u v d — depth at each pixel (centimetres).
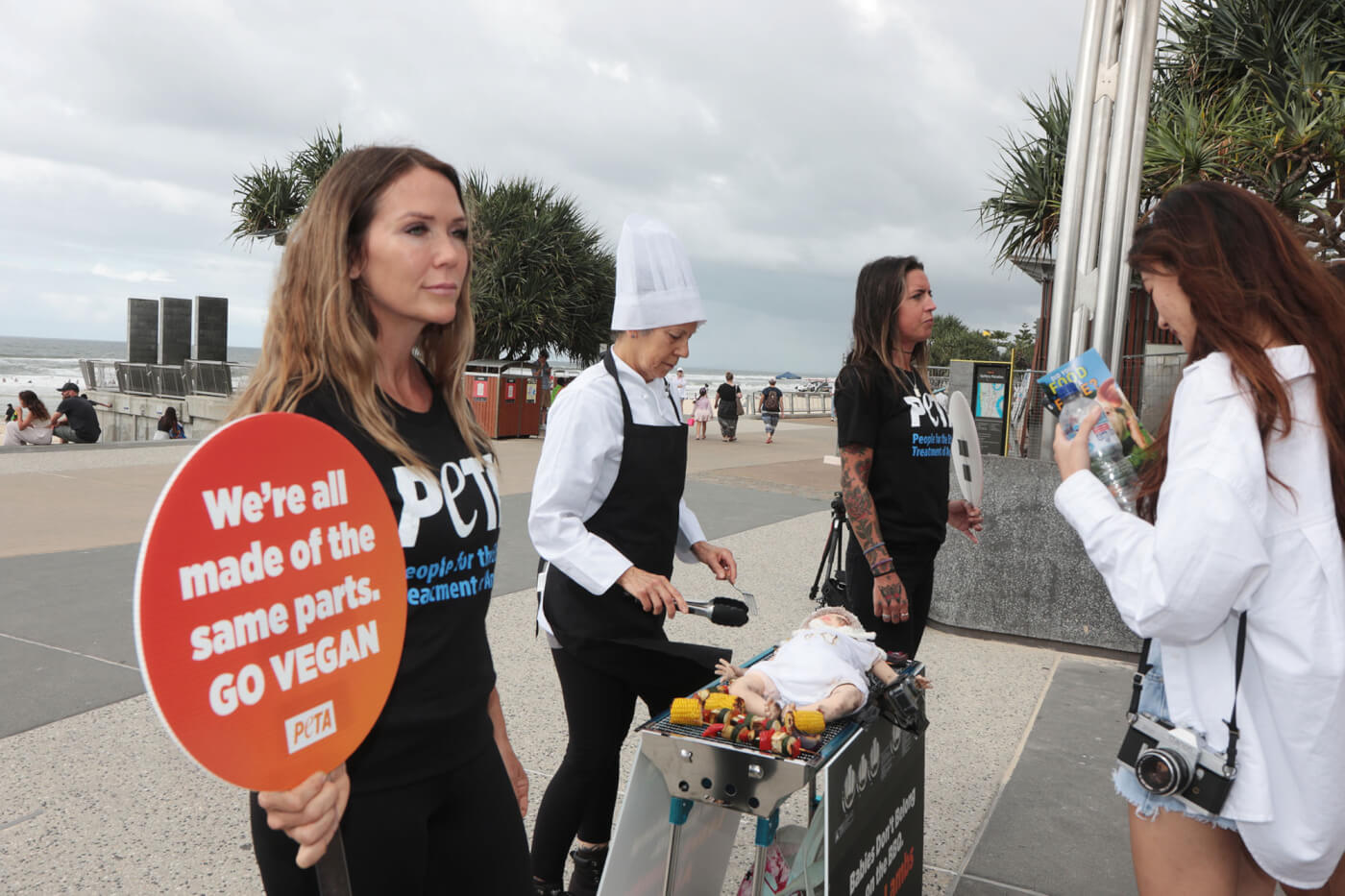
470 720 144
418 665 136
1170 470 152
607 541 244
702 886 231
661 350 244
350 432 131
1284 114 852
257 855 131
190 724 95
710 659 227
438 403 155
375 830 131
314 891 131
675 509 255
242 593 102
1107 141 517
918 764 245
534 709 401
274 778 106
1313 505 149
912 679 234
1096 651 518
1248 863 170
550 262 2448
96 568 612
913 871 243
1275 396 145
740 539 835
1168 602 144
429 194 137
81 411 1526
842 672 210
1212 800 150
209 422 2081
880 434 290
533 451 1499
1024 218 963
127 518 791
